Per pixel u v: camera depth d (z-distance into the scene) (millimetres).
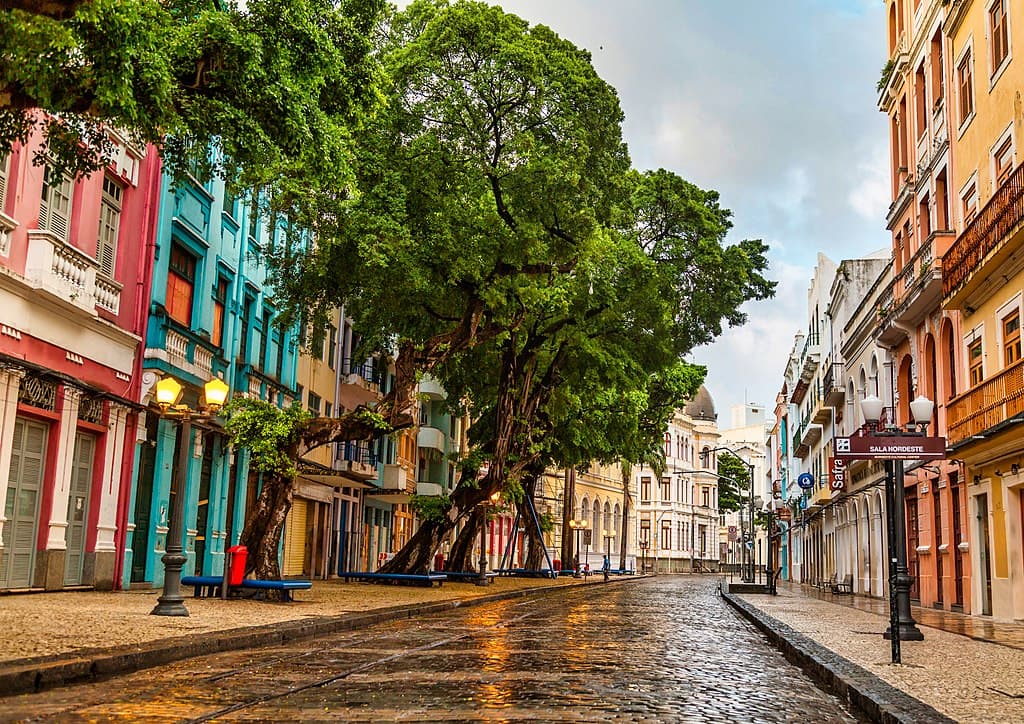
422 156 24812
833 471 42219
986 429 20312
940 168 26750
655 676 10352
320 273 24094
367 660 11172
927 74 28125
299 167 14805
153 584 23219
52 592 18812
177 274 24469
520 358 34750
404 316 27953
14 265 17594
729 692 9422
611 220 29484
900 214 31344
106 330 20781
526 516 51312
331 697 8305
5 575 17734
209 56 12617
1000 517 21547
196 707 7648
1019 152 20719
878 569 34312
